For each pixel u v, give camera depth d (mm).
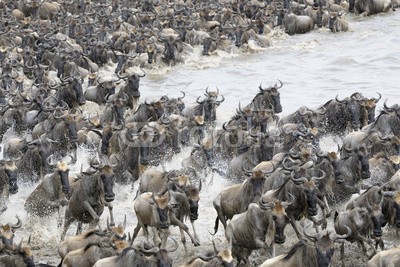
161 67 160000
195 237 73438
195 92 144750
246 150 88875
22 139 99625
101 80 132375
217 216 76188
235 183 87875
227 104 134625
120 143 94688
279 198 70500
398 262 61094
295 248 60438
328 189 76875
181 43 166000
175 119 101812
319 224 73938
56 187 79125
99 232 66125
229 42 172500
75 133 97438
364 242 72250
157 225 70375
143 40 164750
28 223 81438
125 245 63125
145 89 147875
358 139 93562
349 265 70500
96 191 75188
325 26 189250
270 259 61938
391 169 83562
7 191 82688
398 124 100438
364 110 108125
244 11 194500
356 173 79875
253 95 140750
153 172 79750
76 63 152750
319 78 150375
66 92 118188
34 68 144625
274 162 81000
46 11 199625
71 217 77188
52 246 77500
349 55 164375
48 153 89500
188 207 72562
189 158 92375
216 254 61094
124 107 116938
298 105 132000
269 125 112625
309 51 169750
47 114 105938
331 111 107812
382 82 145500
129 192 90438
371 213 68688
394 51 165375
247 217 67125
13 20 184375
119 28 181625
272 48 173875
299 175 71562
